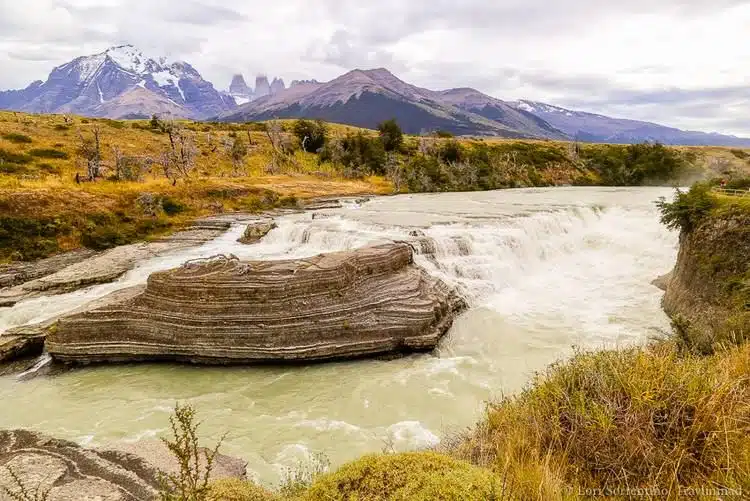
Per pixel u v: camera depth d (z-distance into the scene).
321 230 34.84
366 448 12.95
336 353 18.20
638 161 95.06
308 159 86.88
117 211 39.66
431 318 19.50
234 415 14.90
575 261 33.84
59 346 18.14
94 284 26.25
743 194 25.06
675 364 6.37
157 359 18.50
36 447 9.66
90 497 7.69
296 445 13.18
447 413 14.62
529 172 91.44
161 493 5.10
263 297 18.19
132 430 14.04
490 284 26.69
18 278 27.91
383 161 84.69
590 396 6.18
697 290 21.50
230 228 41.25
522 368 17.56
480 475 4.51
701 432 5.05
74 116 89.75
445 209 48.16
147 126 88.38
